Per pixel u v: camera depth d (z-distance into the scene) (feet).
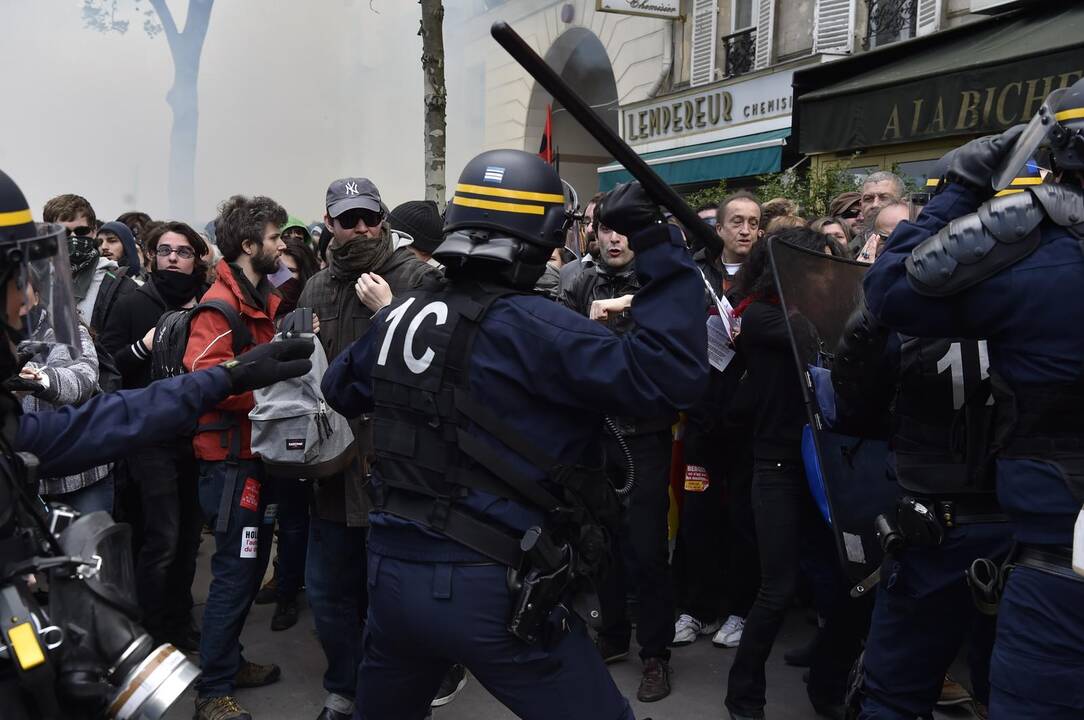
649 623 11.53
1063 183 6.50
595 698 6.63
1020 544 6.54
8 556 5.01
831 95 23.91
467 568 6.34
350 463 9.91
